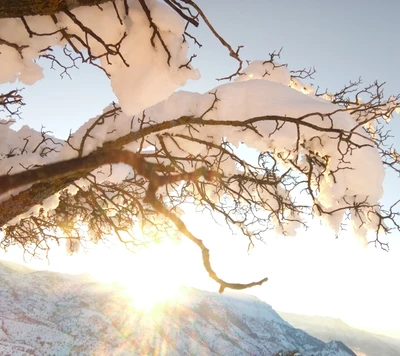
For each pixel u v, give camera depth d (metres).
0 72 4.05
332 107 5.85
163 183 0.62
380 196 5.95
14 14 3.45
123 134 5.64
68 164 0.54
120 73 4.15
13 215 4.98
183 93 6.02
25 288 132.88
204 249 0.74
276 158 6.73
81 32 4.13
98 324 117.12
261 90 5.95
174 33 4.02
